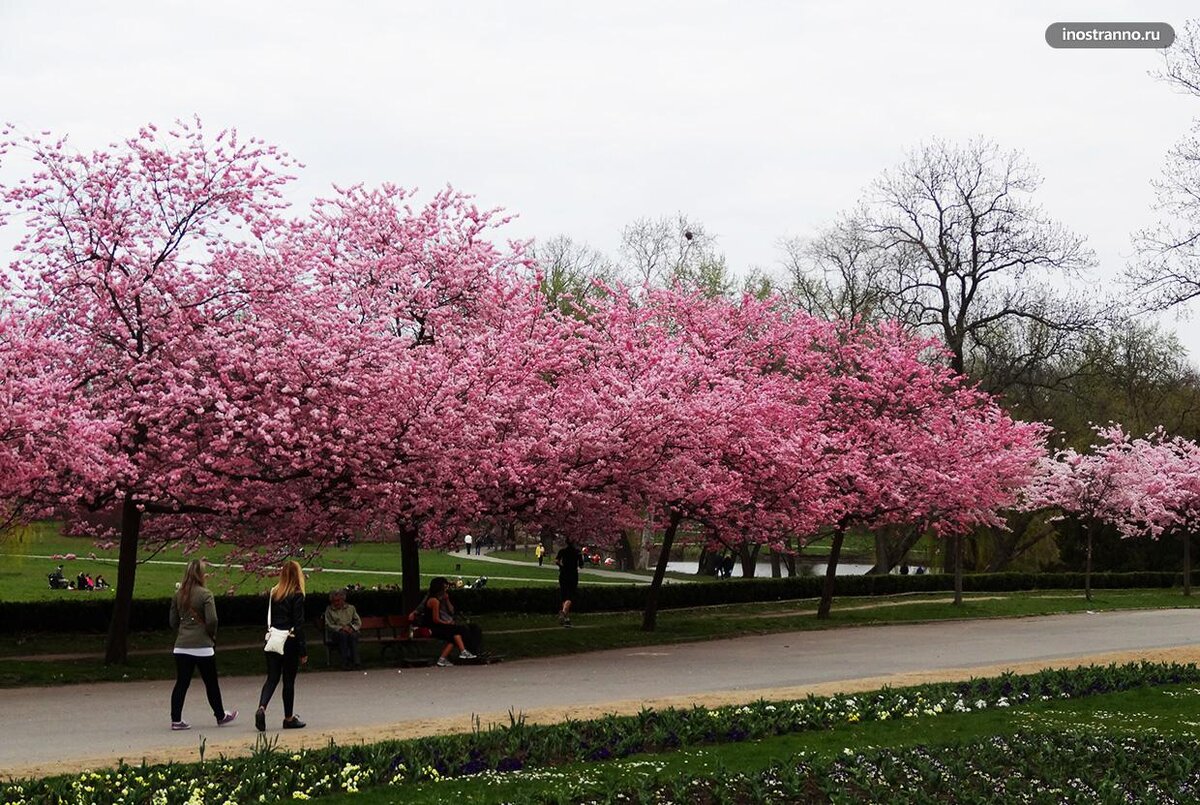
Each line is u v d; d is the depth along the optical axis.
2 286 20.56
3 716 15.41
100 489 20.22
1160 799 11.85
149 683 19.02
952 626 31.62
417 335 25.50
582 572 55.88
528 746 12.41
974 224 46.59
